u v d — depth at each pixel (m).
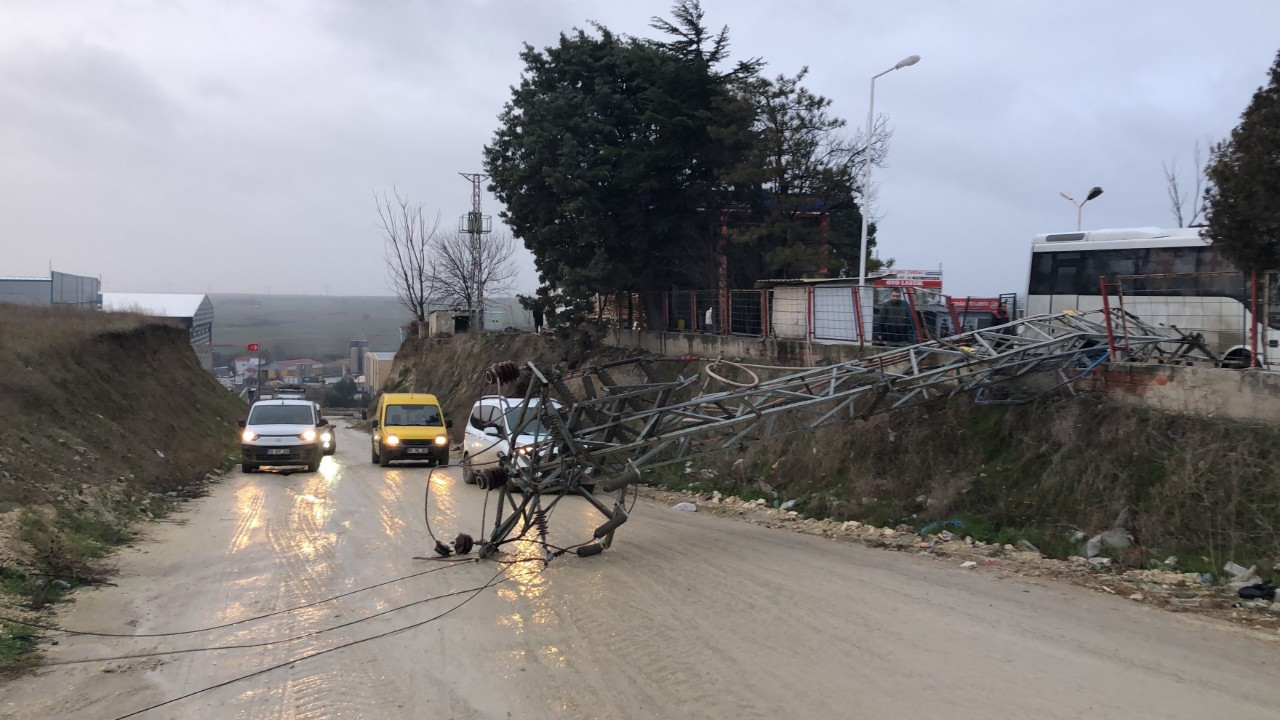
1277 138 9.87
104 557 9.38
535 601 7.48
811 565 9.06
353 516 12.61
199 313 83.88
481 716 4.86
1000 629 6.62
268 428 20.48
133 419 20.94
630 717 4.79
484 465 16.30
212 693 5.29
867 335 18.12
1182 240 16.22
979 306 23.64
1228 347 12.95
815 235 25.28
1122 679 5.45
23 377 16.38
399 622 6.86
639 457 10.16
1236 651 6.12
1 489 10.07
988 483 11.63
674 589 7.90
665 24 25.41
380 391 57.78
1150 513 9.46
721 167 26.09
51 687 5.39
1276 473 8.96
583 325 30.92
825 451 14.41
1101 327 12.90
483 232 54.34
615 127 27.58
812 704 4.96
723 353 22.66
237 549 10.12
